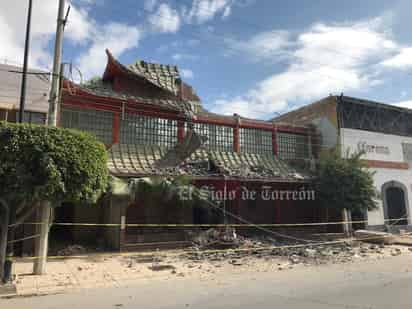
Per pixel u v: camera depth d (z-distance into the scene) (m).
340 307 7.09
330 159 21.67
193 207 19.22
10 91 14.62
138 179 16.36
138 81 20.80
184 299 8.01
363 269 11.97
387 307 7.04
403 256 15.13
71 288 9.33
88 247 16.28
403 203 26.58
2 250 9.37
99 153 9.86
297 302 7.55
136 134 19.73
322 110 26.20
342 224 23.05
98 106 18.62
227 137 22.94
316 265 12.87
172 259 14.03
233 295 8.32
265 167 22.42
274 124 24.75
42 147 8.70
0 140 8.45
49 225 11.30
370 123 26.25
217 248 16.59
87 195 9.49
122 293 8.76
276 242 18.61
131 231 17.61
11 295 8.49
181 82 22.22
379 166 25.80
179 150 20.38
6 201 9.34
